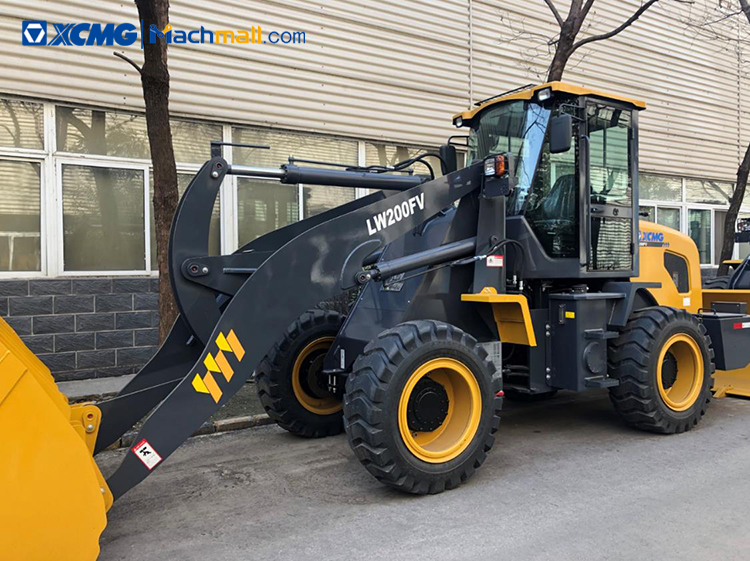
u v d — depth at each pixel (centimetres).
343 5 861
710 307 713
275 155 828
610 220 516
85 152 711
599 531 327
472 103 988
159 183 548
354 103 878
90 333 706
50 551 265
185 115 758
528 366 483
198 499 385
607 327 505
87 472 274
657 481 402
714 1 1278
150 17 508
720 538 317
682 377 527
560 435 517
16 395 259
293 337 507
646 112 1203
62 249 698
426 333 380
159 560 304
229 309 354
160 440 332
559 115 475
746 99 1370
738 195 1096
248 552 311
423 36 934
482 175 450
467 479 404
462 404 401
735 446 479
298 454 478
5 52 661
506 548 309
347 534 329
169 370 423
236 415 580
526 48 1038
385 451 361
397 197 412
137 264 743
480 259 450
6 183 671
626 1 1151
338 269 390
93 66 704
